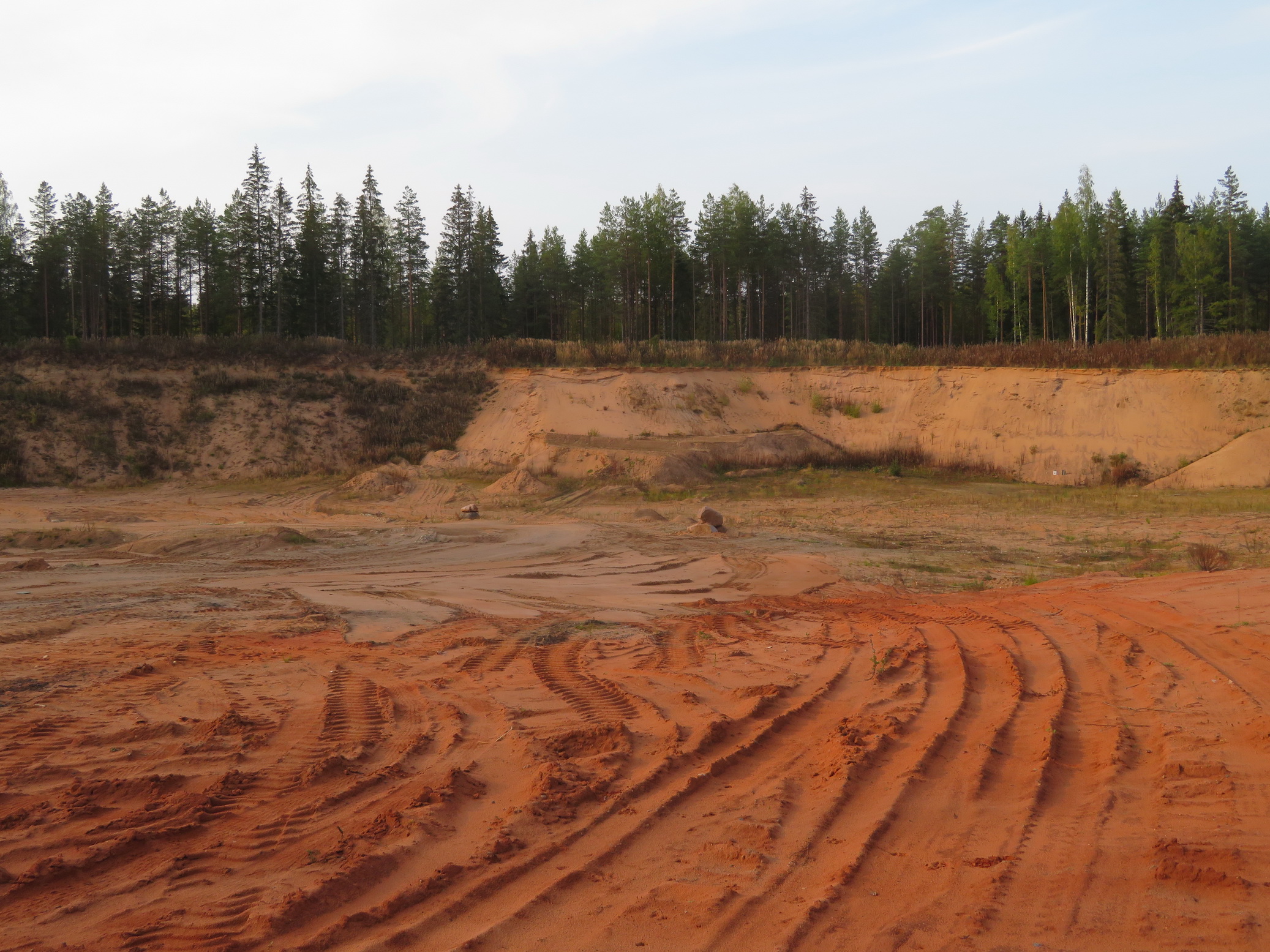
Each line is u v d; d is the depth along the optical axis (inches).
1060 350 2069.4
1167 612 476.4
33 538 865.5
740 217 2844.5
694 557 879.7
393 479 1621.6
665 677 374.3
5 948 150.8
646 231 2908.5
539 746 270.2
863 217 3435.0
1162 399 1820.9
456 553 891.4
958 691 340.8
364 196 2743.6
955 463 1835.6
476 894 172.7
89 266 2615.7
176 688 343.0
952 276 3223.4
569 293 3393.2
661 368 2182.6
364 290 2933.1
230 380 1979.6
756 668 392.5
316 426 1918.1
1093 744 267.6
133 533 940.6
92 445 1737.2
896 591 696.4
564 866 186.4
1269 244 3041.3
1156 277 2817.4
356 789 231.0
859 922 160.7
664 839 201.5
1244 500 1311.5
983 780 237.5
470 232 2970.0
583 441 1813.5
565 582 731.4
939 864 186.4
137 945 152.7
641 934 157.3
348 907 167.0
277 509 1433.3
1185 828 199.6
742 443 1857.8
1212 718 283.3
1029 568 819.4
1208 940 150.9
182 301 3088.1
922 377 2094.0
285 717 303.0
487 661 409.7
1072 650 406.6
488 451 1868.8
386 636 474.0
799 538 1036.5
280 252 2583.7
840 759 255.0
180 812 213.5
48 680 349.4
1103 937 153.6
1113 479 1674.5
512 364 2217.0
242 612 538.3
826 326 3604.8
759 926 159.8
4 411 1749.5
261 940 153.2
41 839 196.2
